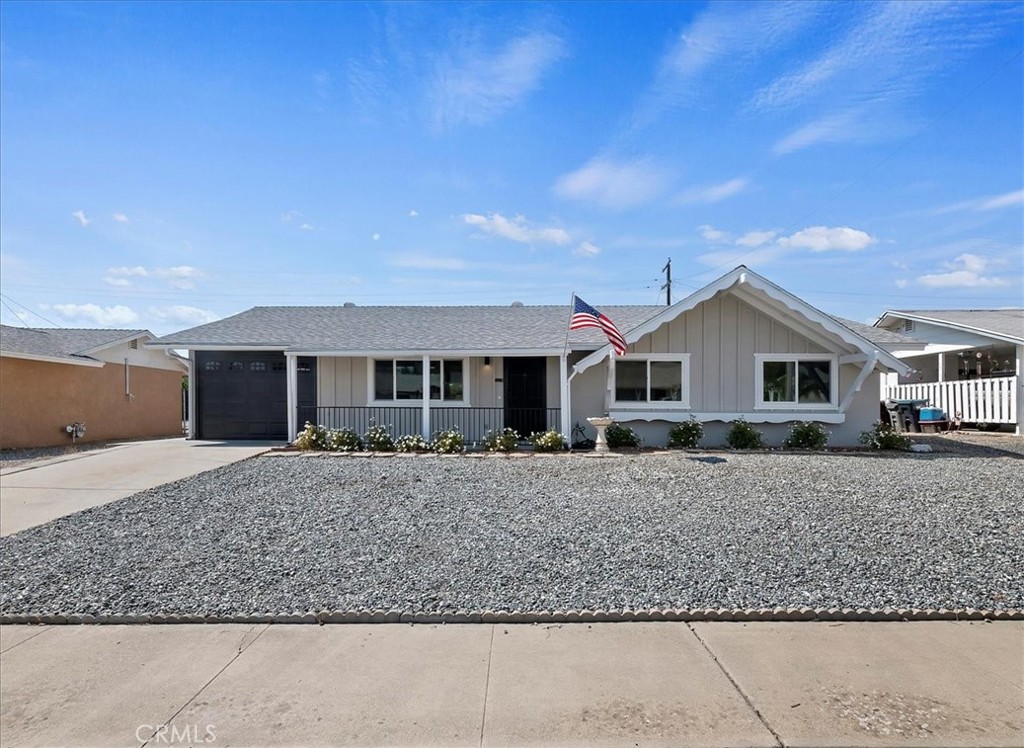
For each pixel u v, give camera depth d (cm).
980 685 338
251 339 1484
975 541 592
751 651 381
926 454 1223
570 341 1407
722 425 1380
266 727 308
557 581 500
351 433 1345
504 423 1470
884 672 354
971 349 1853
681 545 591
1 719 317
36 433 1582
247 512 745
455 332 1529
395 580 507
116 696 339
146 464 1138
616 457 1184
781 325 1373
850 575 503
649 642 396
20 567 555
